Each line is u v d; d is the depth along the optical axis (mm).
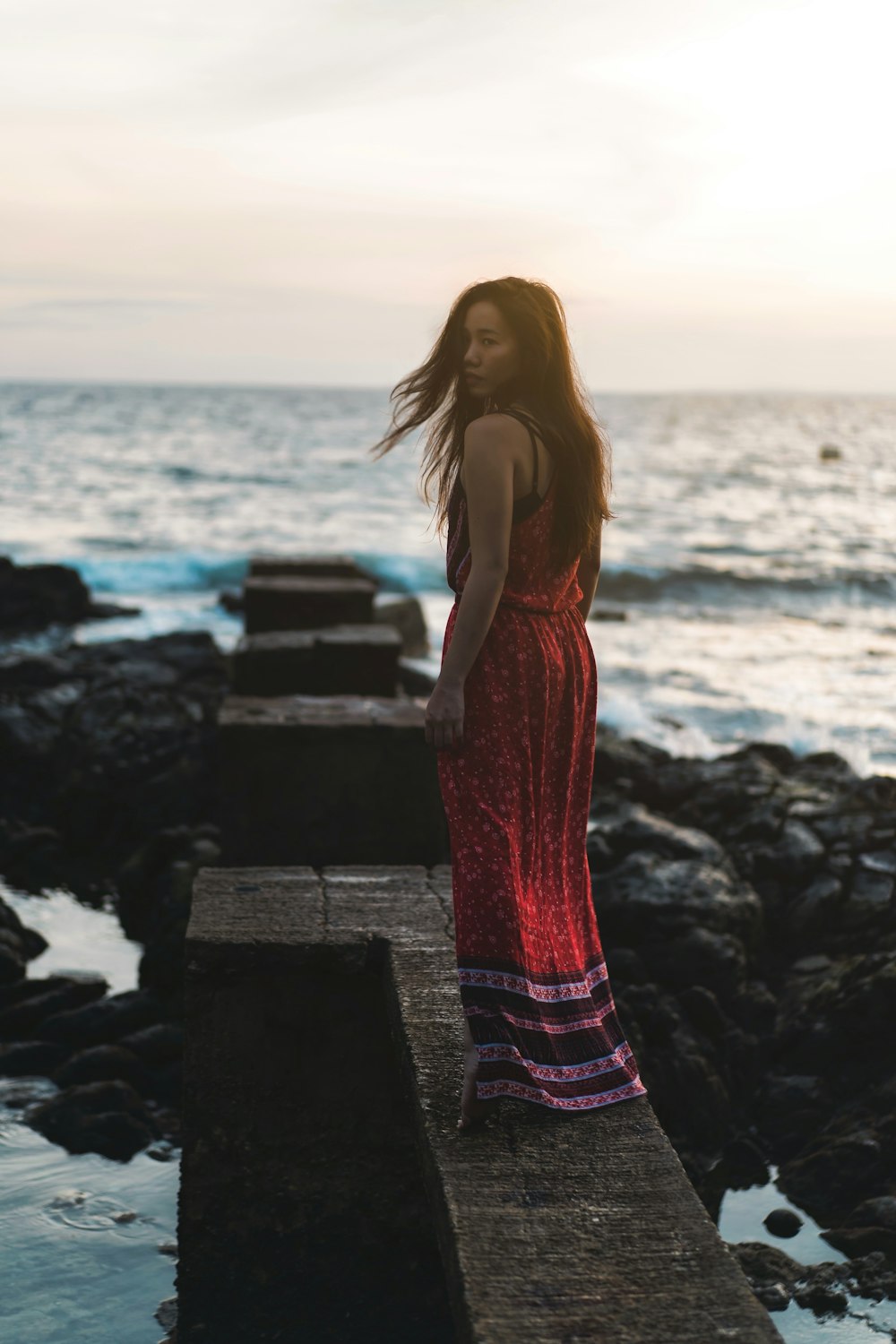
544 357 2691
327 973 3348
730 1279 2139
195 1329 3412
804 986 5492
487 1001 2574
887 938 5707
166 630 19156
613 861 6156
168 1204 4250
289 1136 3377
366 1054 3373
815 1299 3680
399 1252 3420
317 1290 3422
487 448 2566
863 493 53625
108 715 9773
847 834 6652
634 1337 1984
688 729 12000
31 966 6398
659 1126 2645
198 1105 3350
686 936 5406
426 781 5965
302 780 5914
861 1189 4270
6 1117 4840
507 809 2648
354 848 5992
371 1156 3393
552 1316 2033
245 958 3314
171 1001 5711
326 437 81625
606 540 33781
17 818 9016
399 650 7293
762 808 7152
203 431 85250
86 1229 4070
